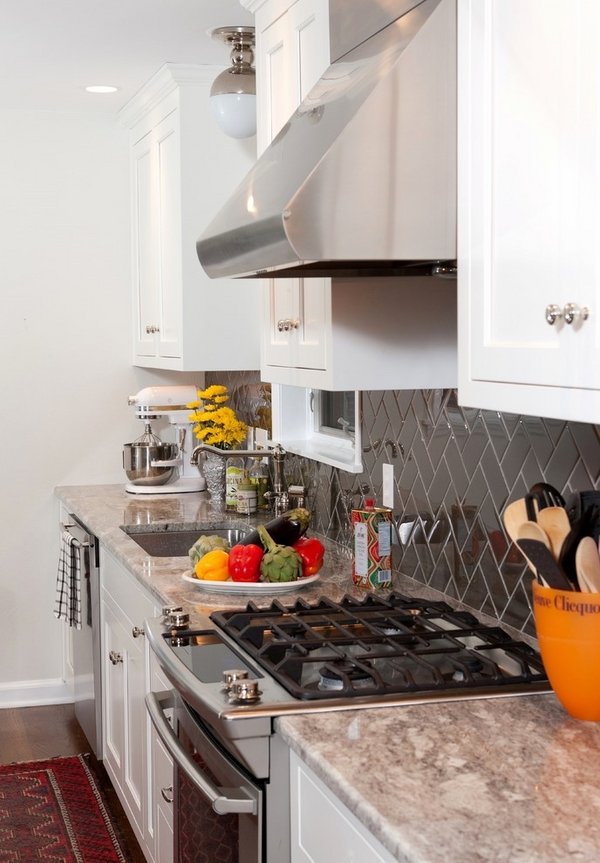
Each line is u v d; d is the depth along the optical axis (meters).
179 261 3.85
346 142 1.80
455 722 1.65
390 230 1.82
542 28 1.47
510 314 1.58
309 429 3.66
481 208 1.66
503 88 1.59
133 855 3.33
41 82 4.06
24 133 4.60
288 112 2.71
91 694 3.86
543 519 1.63
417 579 2.71
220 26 3.32
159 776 2.79
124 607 3.29
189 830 2.10
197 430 4.21
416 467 2.69
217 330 3.88
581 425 1.94
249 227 1.93
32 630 4.75
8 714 4.63
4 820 3.55
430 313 2.38
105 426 4.78
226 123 3.36
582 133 1.38
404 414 2.76
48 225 4.66
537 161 1.49
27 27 3.34
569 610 1.61
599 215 1.34
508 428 2.22
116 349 4.77
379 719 1.67
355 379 2.35
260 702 1.74
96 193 4.70
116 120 4.69
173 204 3.91
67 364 4.72
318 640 2.03
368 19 2.15
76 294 4.71
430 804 1.33
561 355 1.43
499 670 1.88
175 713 2.25
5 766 4.02
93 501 4.25
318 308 2.43
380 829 1.27
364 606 2.37
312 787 1.61
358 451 3.06
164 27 3.34
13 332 4.65
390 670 1.94
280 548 2.66
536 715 1.68
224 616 2.33
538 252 1.49
